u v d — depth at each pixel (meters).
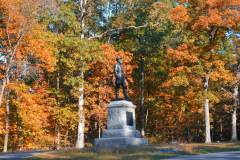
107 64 28.22
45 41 24.55
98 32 34.94
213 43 27.84
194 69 27.94
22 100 24.36
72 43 24.83
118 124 18.97
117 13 31.06
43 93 27.03
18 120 25.20
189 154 13.89
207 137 27.91
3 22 22.30
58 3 25.73
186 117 42.41
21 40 22.92
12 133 26.50
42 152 16.41
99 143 18.34
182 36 36.84
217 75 26.66
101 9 33.84
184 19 27.34
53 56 24.89
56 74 32.66
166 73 34.97
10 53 21.64
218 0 25.05
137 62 38.03
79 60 26.66
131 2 29.23
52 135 29.94
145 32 34.38
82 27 28.86
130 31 34.78
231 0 24.47
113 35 37.19
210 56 27.61
